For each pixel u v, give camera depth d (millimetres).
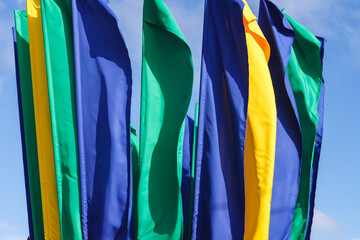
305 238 9516
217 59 8609
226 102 8484
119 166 8258
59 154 8328
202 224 8164
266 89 8656
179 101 8703
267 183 8352
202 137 8273
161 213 8523
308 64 9977
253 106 8664
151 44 8836
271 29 9289
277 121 9148
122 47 8570
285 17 9383
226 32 8664
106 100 8422
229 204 8203
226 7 8664
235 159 8281
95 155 8352
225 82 8523
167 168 8641
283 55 9117
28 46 9453
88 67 8539
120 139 8344
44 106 8633
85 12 8656
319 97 10055
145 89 8664
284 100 9195
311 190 9719
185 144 10805
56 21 8672
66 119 8422
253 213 8391
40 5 8719
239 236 8070
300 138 9039
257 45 8875
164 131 8680
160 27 8812
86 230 8070
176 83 8766
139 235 8312
